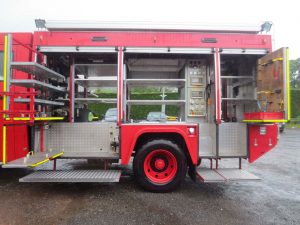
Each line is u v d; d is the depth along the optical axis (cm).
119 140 423
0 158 401
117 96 426
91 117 524
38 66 365
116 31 435
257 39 438
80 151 443
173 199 379
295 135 1688
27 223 292
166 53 437
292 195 408
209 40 435
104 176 388
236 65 515
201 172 421
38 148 434
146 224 294
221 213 329
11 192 404
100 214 320
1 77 429
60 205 349
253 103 475
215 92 433
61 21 428
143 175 405
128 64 500
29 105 406
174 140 429
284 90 380
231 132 440
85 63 486
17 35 434
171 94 538
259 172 572
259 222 304
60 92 473
